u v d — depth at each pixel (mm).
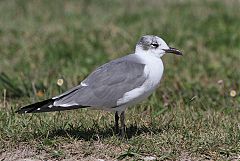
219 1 23875
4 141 10023
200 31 19922
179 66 16281
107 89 9680
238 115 12039
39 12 23000
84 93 9656
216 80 15242
